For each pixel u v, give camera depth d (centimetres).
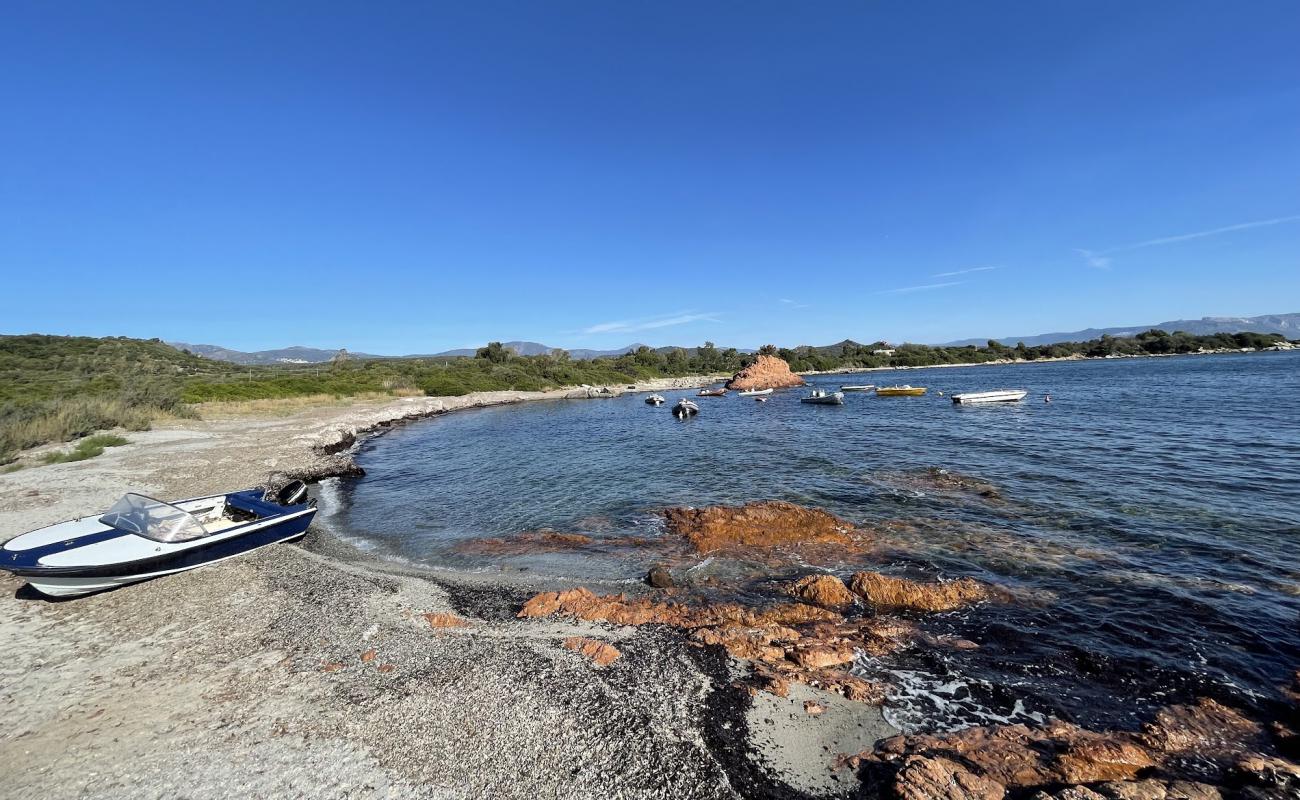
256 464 2267
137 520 1124
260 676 770
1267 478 1733
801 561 1250
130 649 851
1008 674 769
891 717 682
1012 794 542
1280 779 537
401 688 733
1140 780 548
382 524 1709
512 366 9525
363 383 6844
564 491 2066
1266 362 8488
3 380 4516
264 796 548
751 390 8525
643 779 572
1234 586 1002
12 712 692
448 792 552
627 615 970
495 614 1004
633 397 8069
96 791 556
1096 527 1369
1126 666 775
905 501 1695
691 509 1636
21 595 1045
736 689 733
